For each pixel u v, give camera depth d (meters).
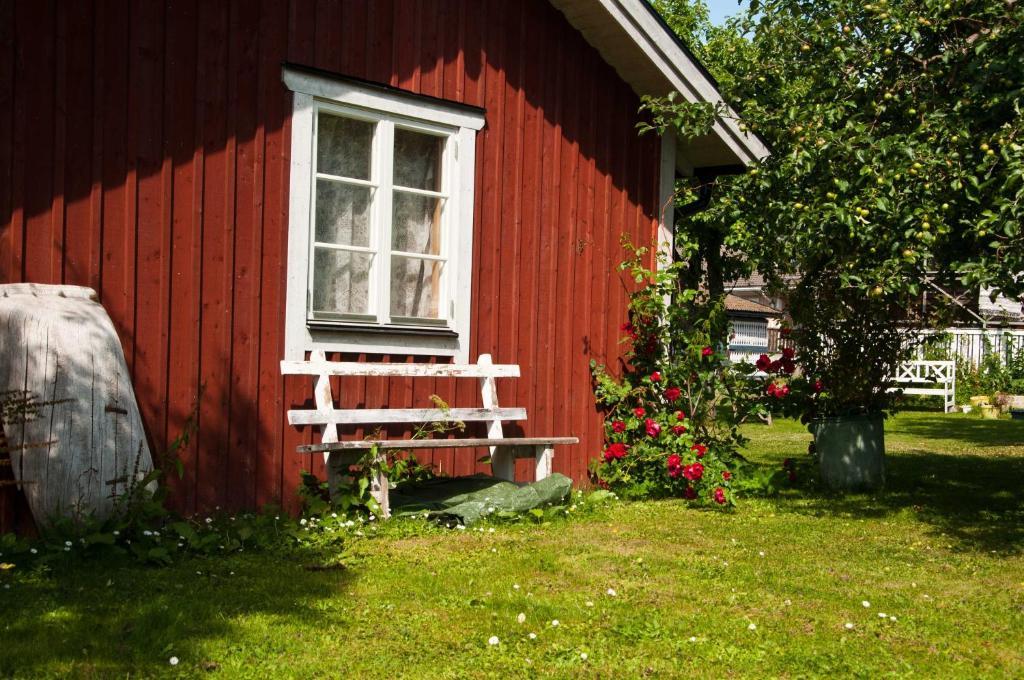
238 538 5.81
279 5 6.72
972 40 7.28
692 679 3.73
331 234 7.13
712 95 8.97
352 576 5.15
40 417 5.35
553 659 3.91
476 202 7.91
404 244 7.58
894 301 8.57
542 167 8.43
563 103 8.60
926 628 4.48
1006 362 24.27
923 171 6.64
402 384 7.44
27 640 3.85
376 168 7.33
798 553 6.13
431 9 7.61
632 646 4.10
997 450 13.36
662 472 8.80
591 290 8.85
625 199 9.17
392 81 7.35
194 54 6.32
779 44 8.67
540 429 8.38
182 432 6.23
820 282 8.93
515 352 8.20
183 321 6.25
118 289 5.99
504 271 8.12
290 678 3.60
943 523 7.29
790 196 7.68
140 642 3.88
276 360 6.70
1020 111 6.36
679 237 12.42
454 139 7.78
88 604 4.36
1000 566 5.82
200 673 3.60
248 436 6.55
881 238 6.99
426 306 7.69
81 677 3.49
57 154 5.76
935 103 7.43
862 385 8.94
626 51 8.75
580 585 5.15
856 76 7.96
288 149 6.77
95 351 5.59
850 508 7.99
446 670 3.74
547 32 8.47
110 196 5.96
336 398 7.00
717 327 9.39
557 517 7.15
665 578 5.34
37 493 5.30
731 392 9.32
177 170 6.24
